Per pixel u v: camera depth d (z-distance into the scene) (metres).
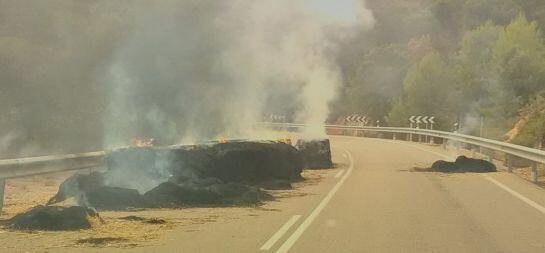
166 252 8.15
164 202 12.47
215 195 12.88
